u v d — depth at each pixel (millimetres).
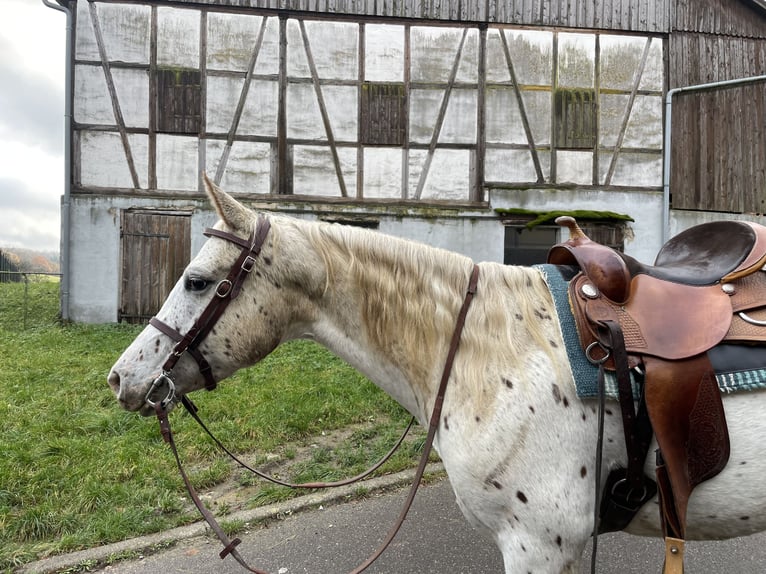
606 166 9562
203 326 1478
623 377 1276
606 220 9508
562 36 9461
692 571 2297
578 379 1308
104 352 6336
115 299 8633
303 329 1591
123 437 3646
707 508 1327
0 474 3000
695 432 1270
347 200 9039
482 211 9289
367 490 3072
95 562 2398
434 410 1429
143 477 3111
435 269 1510
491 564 2377
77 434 3734
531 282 1498
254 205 8844
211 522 1606
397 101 9141
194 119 8750
